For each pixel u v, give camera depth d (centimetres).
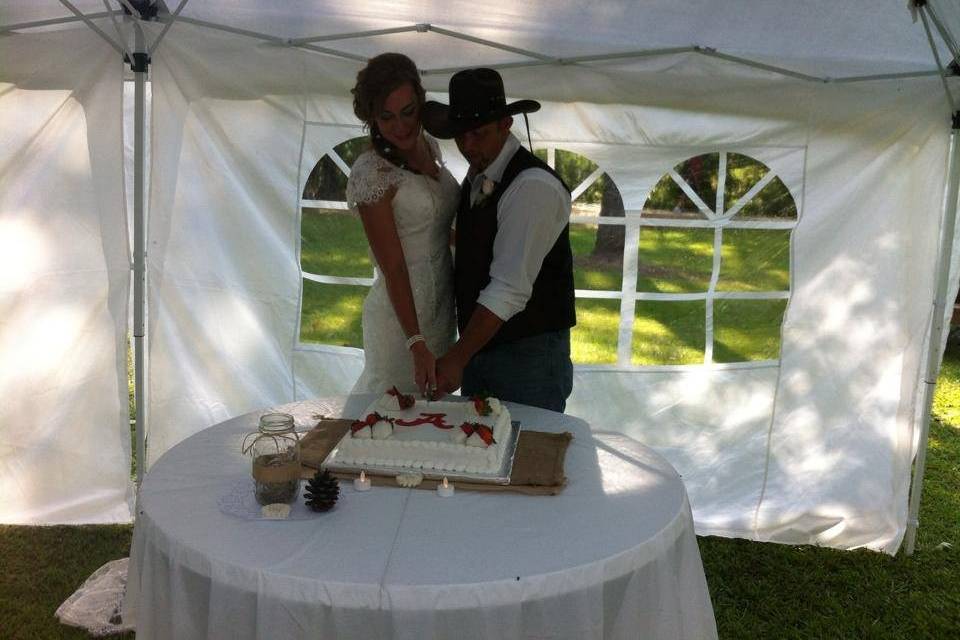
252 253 342
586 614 150
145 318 355
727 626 297
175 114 313
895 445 346
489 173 223
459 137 219
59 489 338
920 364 336
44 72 297
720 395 357
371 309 254
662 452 362
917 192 322
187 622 156
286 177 337
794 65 307
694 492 361
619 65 309
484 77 212
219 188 335
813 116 320
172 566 157
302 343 352
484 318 214
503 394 243
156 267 327
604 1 266
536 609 147
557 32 292
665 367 357
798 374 351
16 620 278
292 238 342
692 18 276
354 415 229
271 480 169
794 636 293
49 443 333
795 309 346
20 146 308
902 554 350
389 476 185
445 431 197
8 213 313
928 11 250
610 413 361
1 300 319
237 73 315
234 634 149
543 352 240
